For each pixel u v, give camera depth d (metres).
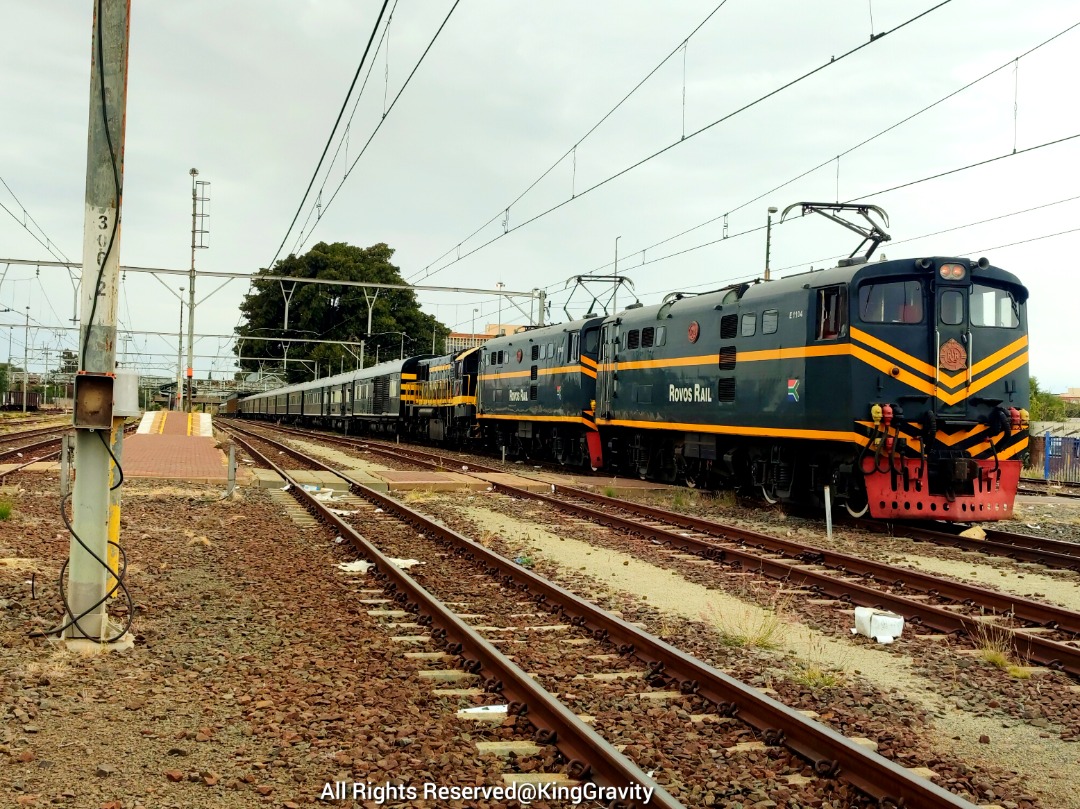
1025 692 6.48
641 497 19.11
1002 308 14.62
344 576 10.10
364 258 75.88
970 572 11.36
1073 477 27.81
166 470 21.03
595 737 4.89
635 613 8.60
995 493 14.30
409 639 7.45
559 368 26.52
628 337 22.14
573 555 12.05
